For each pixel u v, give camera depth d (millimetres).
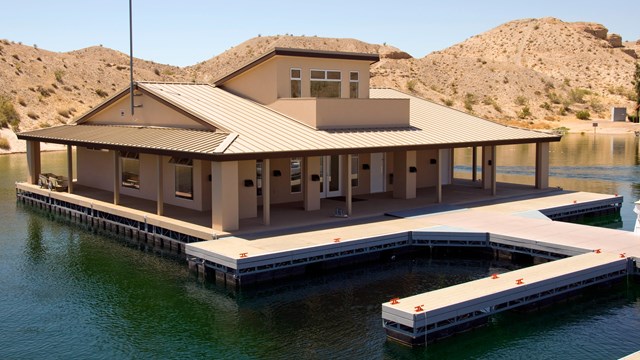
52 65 78312
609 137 76312
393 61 117562
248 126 21906
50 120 66125
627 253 16578
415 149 23016
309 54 24953
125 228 22797
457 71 117438
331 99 23391
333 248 17375
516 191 27875
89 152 29547
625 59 160750
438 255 19391
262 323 13992
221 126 21234
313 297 15578
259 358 12242
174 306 15094
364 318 14164
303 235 18547
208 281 16953
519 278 14492
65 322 14211
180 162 23203
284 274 16875
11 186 35250
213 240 17938
